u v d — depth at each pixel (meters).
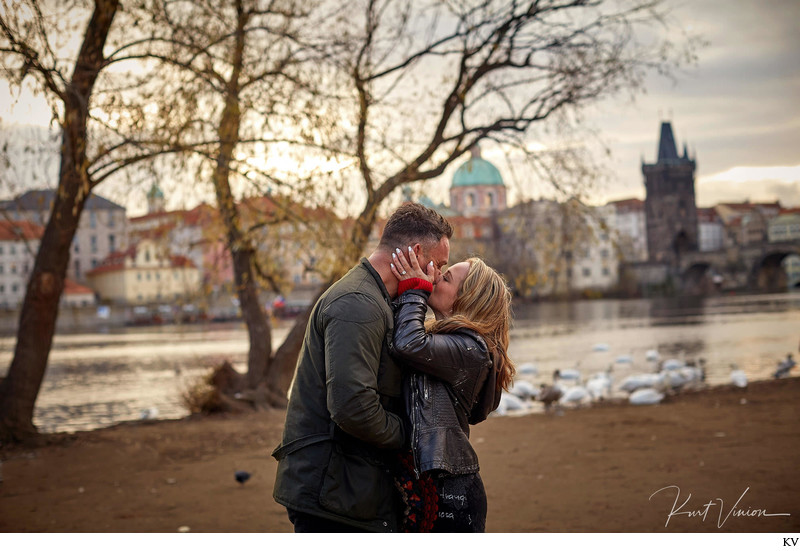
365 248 11.34
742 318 50.62
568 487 6.41
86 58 9.55
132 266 83.25
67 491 7.41
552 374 22.20
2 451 10.27
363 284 2.54
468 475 2.56
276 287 14.87
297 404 2.54
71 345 52.91
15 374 11.05
